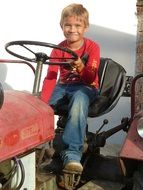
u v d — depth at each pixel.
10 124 1.78
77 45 2.71
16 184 1.88
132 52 3.62
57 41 3.79
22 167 1.86
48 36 3.81
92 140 2.62
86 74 2.53
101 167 2.57
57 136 2.57
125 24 3.62
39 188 2.15
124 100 3.63
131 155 2.08
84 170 2.56
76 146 2.41
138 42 3.60
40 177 2.24
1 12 3.88
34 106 1.98
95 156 2.69
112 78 2.76
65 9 2.69
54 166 2.39
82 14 2.67
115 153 3.42
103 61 2.83
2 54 3.91
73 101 2.47
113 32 3.65
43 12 3.80
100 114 2.64
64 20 2.69
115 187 2.42
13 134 1.78
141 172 2.12
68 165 2.32
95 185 2.43
